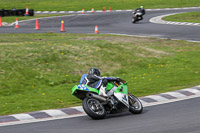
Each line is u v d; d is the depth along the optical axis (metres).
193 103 24.00
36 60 38.53
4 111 23.17
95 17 98.19
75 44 47.41
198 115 20.50
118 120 20.08
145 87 30.81
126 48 48.62
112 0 144.38
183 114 20.94
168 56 46.91
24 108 24.00
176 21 84.69
